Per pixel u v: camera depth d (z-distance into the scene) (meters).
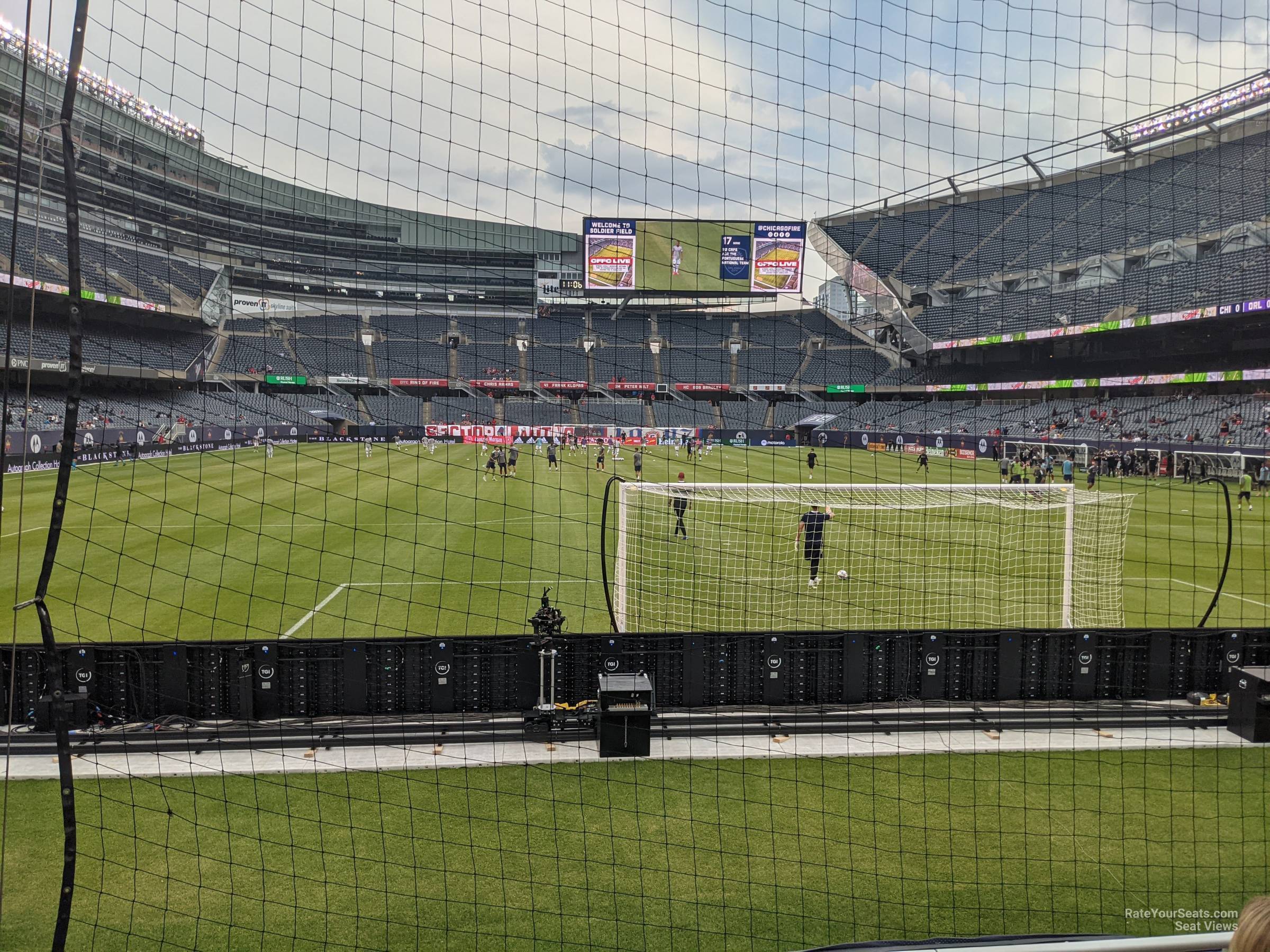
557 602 13.62
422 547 18.72
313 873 5.84
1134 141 30.39
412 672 8.84
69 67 3.75
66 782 3.80
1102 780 7.40
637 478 31.86
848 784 7.29
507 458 34.28
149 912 5.39
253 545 18.89
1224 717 8.84
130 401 44.97
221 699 8.59
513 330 62.03
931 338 56.53
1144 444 36.44
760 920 5.33
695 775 7.44
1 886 5.23
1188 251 42.91
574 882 5.75
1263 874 5.90
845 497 17.06
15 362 37.28
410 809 6.79
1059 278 49.41
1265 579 15.89
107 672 8.48
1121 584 15.41
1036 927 5.27
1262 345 41.12
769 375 60.75
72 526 21.17
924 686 9.33
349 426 53.97
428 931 5.21
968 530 21.22
